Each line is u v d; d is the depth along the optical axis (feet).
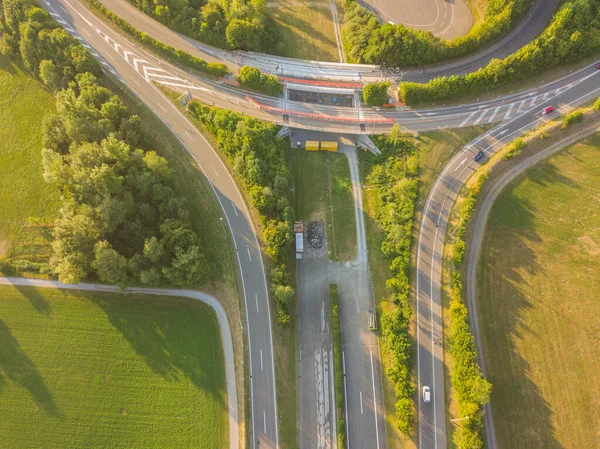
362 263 285.23
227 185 294.87
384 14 378.53
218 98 322.34
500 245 280.10
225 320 261.44
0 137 311.27
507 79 321.52
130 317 260.62
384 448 238.48
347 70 342.23
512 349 253.24
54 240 279.08
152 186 265.13
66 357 253.44
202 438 239.71
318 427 244.01
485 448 232.32
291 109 323.57
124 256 257.75
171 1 333.21
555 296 264.72
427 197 296.71
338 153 321.32
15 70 332.60
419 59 336.70
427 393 241.14
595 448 231.30
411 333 258.98
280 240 267.39
